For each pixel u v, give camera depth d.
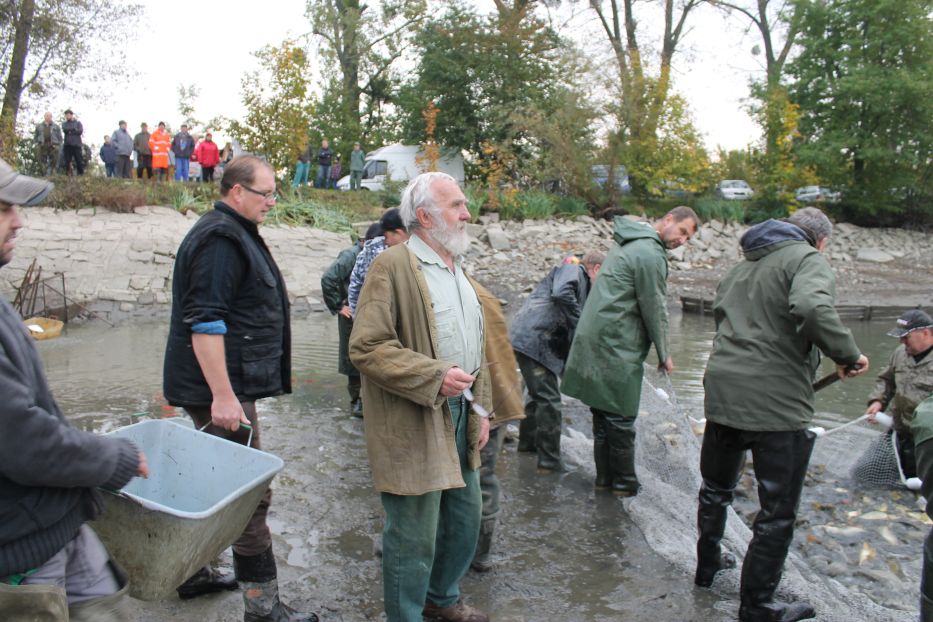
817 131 29.66
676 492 5.02
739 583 3.79
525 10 29.42
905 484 5.45
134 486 3.04
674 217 5.03
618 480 5.10
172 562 2.46
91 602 2.13
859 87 27.58
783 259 3.47
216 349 3.03
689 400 8.20
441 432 2.94
